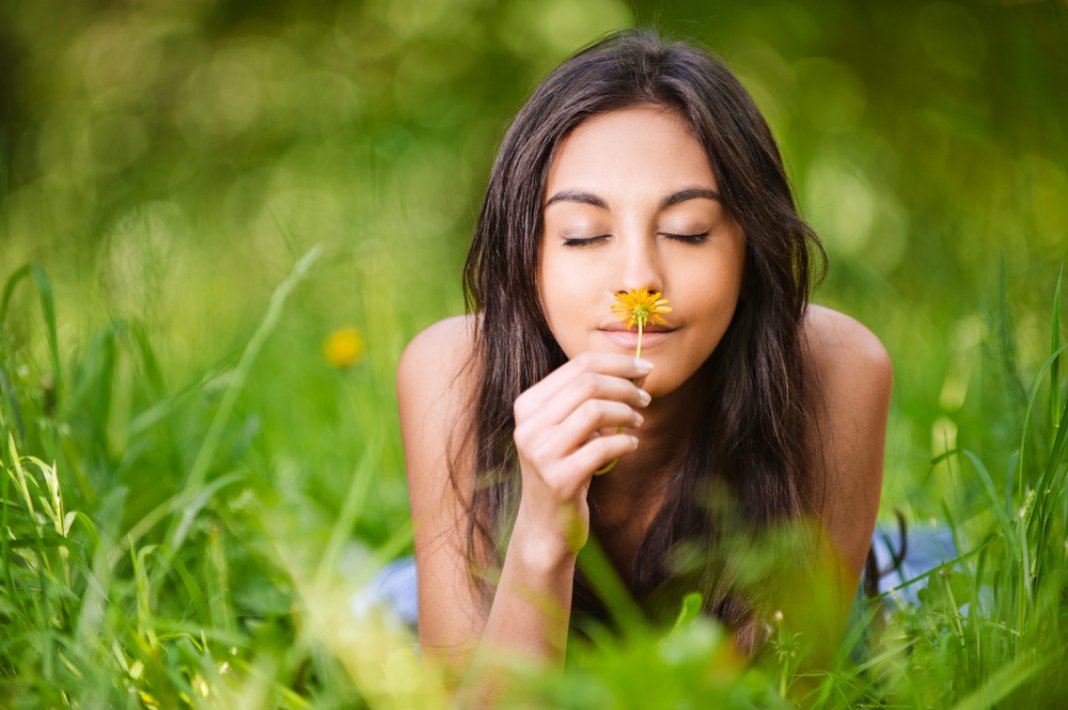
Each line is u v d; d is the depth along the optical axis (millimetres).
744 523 2275
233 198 7219
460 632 2418
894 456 3336
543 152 2094
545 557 1988
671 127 2041
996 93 6859
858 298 5230
